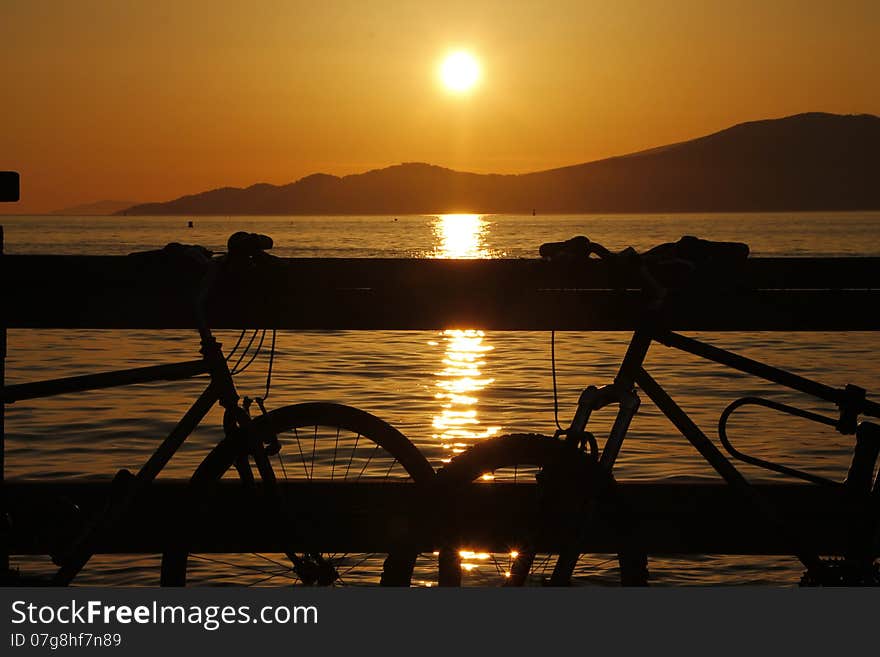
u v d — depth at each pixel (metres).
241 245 2.87
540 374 15.03
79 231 194.25
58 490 3.38
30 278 3.52
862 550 3.22
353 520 3.34
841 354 17.72
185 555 2.94
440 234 173.50
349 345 19.50
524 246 98.06
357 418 2.96
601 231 174.62
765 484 3.45
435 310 3.51
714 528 3.44
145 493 3.37
